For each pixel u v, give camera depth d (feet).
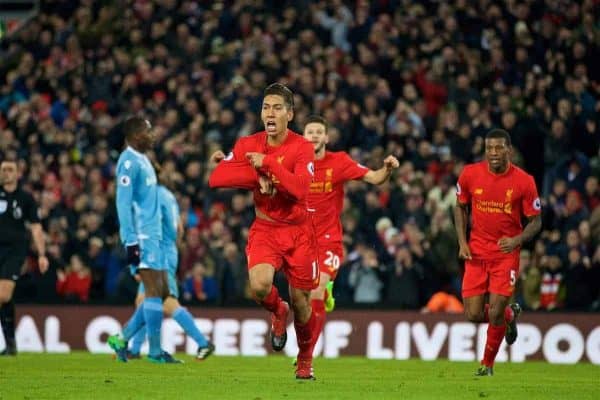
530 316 162.71
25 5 309.01
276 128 88.94
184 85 230.07
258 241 89.92
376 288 179.11
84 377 101.24
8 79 258.37
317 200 116.57
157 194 125.59
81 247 195.83
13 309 143.13
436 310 171.42
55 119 236.22
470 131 204.33
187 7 254.68
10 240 137.69
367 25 236.43
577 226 181.88
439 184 196.65
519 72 221.46
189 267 187.52
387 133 210.79
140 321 129.18
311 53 232.94
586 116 204.33
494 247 112.88
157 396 81.71
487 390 91.61
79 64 248.32
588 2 229.25
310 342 95.55
